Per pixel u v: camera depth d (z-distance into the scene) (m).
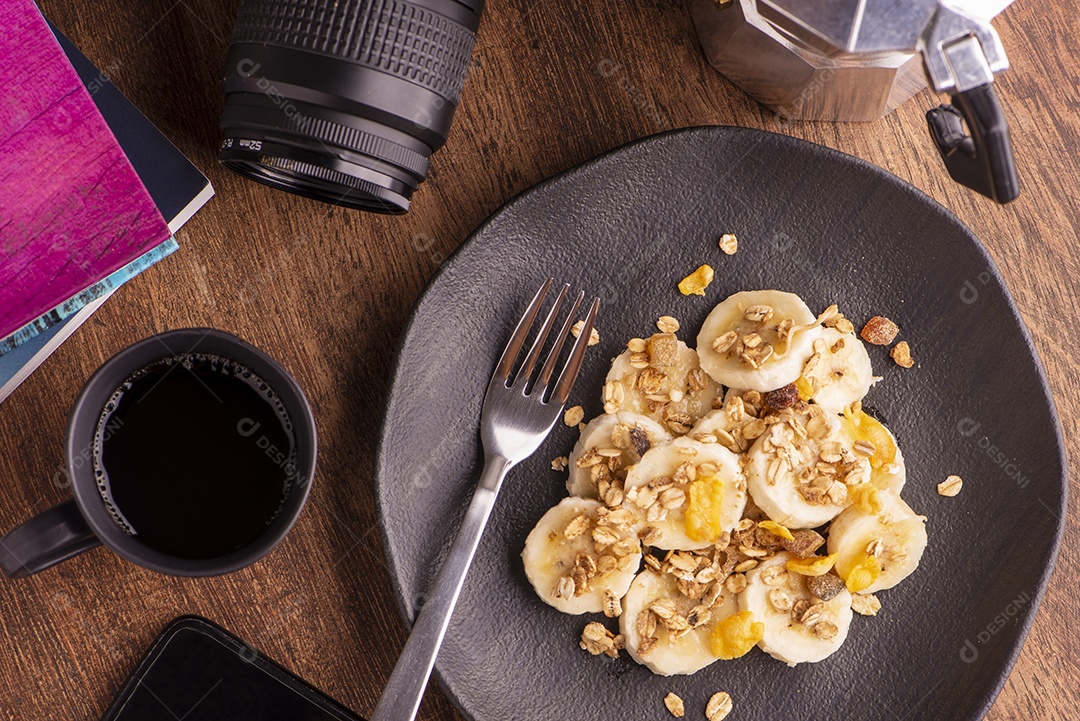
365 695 0.54
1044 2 0.56
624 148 0.53
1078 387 0.56
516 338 0.53
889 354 0.54
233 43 0.50
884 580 0.53
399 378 0.51
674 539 0.52
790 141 0.53
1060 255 0.56
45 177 0.50
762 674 0.54
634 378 0.53
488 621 0.53
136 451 0.49
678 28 0.55
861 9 0.48
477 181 0.55
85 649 0.53
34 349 0.52
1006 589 0.54
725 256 0.54
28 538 0.47
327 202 0.53
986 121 0.48
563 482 0.54
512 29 0.55
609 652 0.53
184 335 0.48
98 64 0.54
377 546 0.54
